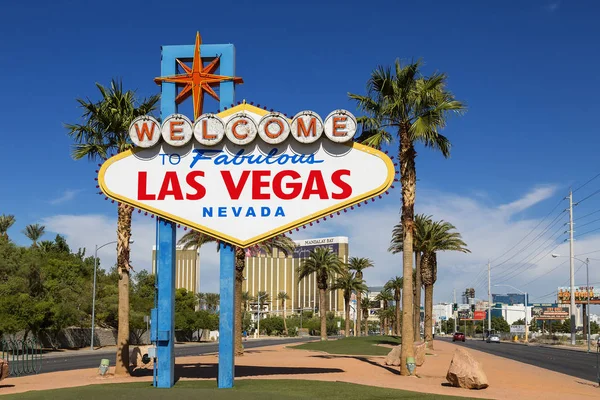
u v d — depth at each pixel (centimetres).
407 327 2714
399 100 2750
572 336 8531
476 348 6844
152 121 2072
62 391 1822
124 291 2538
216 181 2070
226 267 2067
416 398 1836
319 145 2055
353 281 8919
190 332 10288
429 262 5634
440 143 2925
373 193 2014
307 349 5247
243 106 2133
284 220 2038
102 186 2086
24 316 5181
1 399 1680
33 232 8762
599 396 2138
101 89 2638
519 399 1956
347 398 1778
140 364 2770
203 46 2209
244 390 1883
